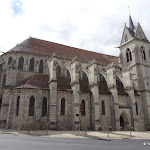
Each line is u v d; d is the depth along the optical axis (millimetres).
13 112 35812
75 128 36438
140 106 50594
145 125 49250
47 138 22375
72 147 14461
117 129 40500
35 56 49156
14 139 20047
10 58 48000
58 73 50125
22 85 38188
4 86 45062
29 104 36156
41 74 44188
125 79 50125
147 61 59625
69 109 39156
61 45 59781
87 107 40750
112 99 43594
